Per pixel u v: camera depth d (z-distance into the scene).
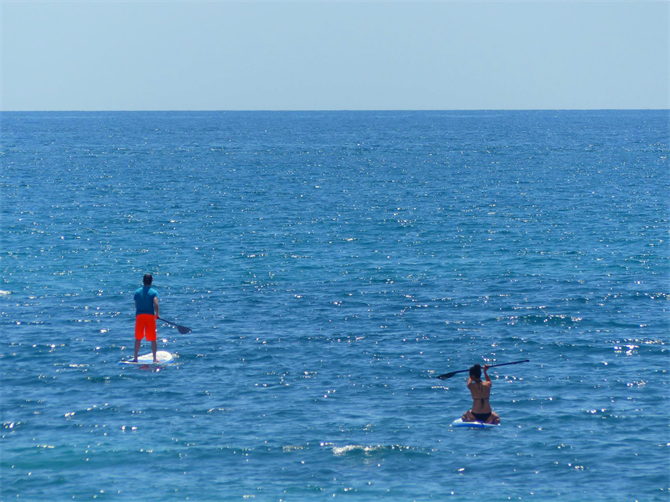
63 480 38.09
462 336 63.94
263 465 39.78
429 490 37.09
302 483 37.88
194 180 197.88
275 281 84.44
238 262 94.56
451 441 42.81
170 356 57.88
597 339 62.75
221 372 54.84
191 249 102.88
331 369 55.56
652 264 92.25
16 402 48.50
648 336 63.44
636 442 42.59
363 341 62.56
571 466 39.66
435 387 51.84
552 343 61.78
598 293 78.12
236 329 66.00
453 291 79.56
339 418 46.16
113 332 64.44
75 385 51.75
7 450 41.44
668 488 37.19
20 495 36.56
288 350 60.12
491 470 39.25
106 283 82.62
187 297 77.12
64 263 92.81
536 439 43.03
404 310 72.31
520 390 51.16
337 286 82.06
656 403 48.53
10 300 74.69
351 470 39.28
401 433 43.84
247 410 47.44
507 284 82.69
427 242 108.19
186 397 49.59
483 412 45.47
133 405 48.12
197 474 38.84
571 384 52.31
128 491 36.97
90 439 42.91
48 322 67.12
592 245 104.81
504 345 61.47
